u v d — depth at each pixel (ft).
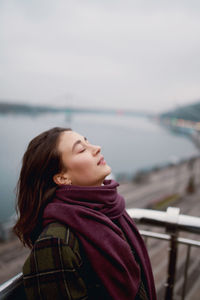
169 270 4.86
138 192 81.97
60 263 2.55
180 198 70.28
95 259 2.73
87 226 2.81
